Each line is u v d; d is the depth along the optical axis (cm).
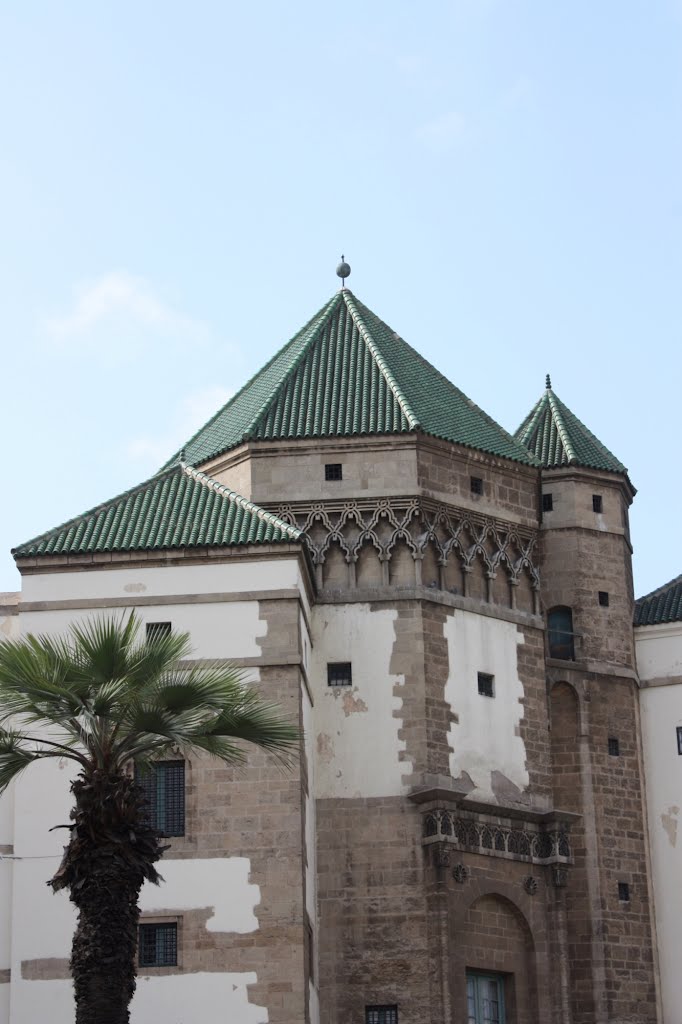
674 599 6794
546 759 6206
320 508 6128
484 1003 5812
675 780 6500
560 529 6700
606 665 6556
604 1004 6066
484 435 6525
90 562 5612
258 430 6234
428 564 6109
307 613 5856
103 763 4022
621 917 6216
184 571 5591
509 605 6309
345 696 5938
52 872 5316
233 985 5153
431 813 5756
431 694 5944
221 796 5328
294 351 6788
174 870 5266
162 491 5944
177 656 4225
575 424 7056
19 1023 5184
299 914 5209
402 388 6444
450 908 5719
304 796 5472
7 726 5400
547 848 6069
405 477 6144
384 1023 5616
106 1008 3897
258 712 4147
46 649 4038
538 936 5950
